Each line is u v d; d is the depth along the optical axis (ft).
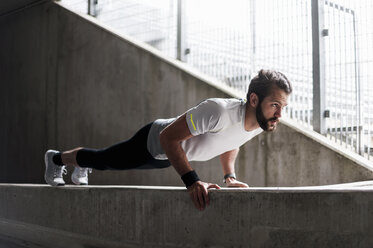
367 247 4.38
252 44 15.15
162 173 18.07
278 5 14.58
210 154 6.68
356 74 13.06
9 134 26.48
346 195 4.57
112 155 7.48
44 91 24.20
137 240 6.92
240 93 15.34
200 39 16.98
